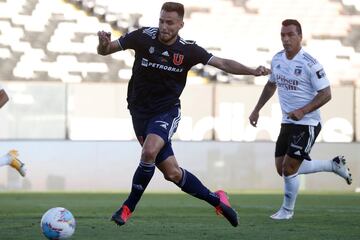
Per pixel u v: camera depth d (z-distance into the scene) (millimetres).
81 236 21906
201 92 59969
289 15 73625
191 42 21750
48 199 43531
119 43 21719
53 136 58188
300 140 28734
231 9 73688
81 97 58531
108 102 58969
